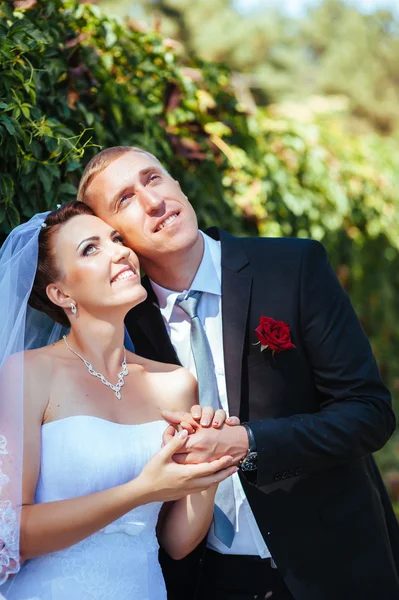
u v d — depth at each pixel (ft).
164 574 7.04
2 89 7.09
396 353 17.70
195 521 6.41
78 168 8.04
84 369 6.17
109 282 6.10
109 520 5.59
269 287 7.04
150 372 6.64
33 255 6.14
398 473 15.42
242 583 7.04
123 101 8.89
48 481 5.76
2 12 7.50
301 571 6.71
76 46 8.28
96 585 5.70
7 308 6.04
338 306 7.04
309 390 7.06
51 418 5.89
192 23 47.78
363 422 6.60
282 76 50.67
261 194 11.54
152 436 6.11
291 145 12.89
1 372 5.86
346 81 55.36
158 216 6.64
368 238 15.64
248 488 6.75
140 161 6.79
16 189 7.36
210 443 5.90
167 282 7.07
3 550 5.48
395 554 7.79
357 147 15.20
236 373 6.82
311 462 6.41
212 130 10.57
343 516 6.94
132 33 9.66
